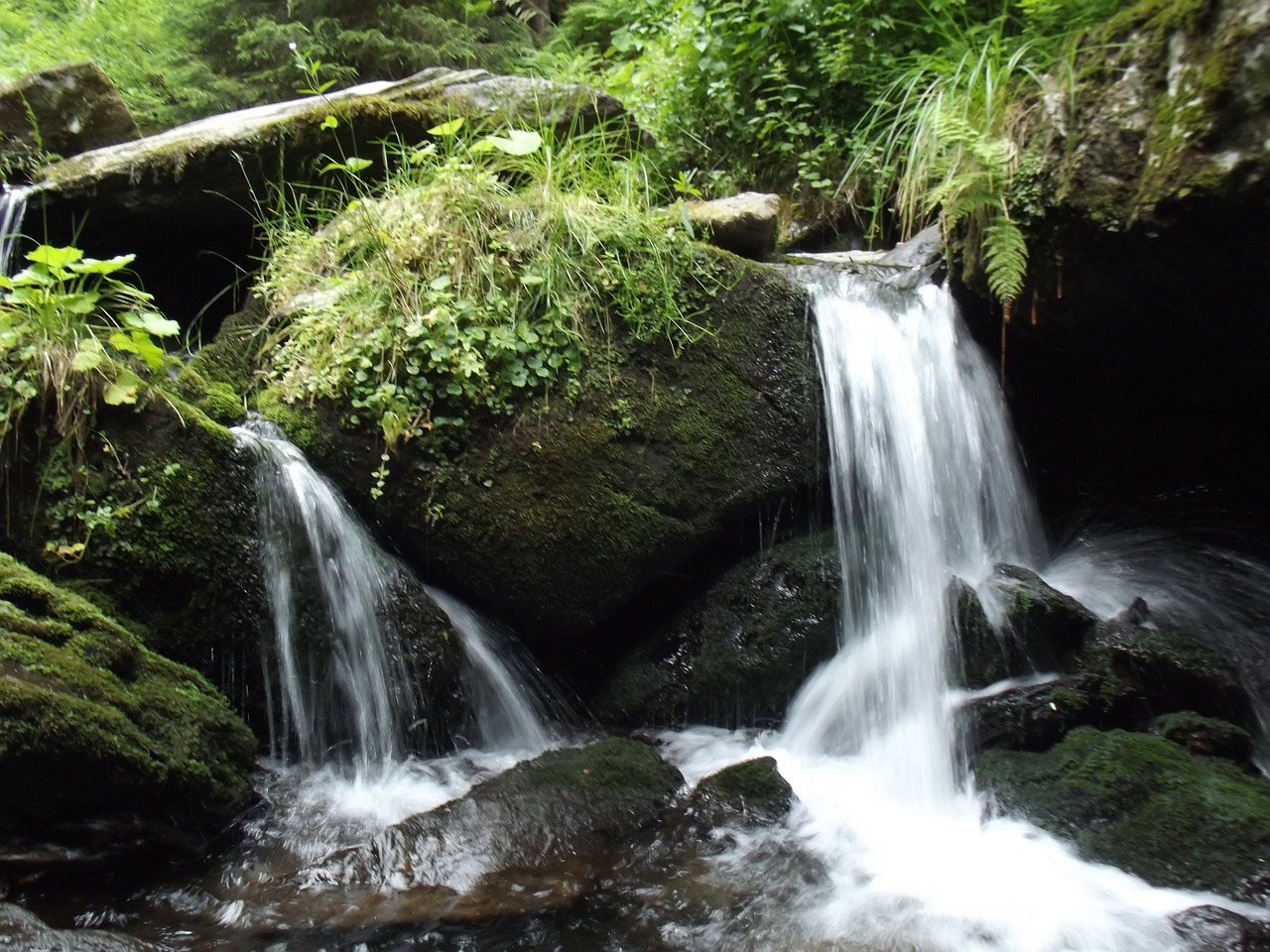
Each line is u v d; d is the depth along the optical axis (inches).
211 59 269.1
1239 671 133.7
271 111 175.6
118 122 183.5
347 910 95.7
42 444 120.6
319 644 126.0
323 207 165.6
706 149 233.0
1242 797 105.1
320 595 127.3
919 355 151.2
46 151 177.3
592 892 99.7
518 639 142.6
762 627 141.0
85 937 85.7
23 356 121.2
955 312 155.3
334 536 130.5
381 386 135.3
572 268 143.0
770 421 144.1
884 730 130.6
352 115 162.9
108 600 118.6
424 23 267.1
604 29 312.8
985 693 126.0
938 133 140.6
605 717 143.6
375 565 131.9
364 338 137.3
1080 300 134.6
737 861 105.4
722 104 230.2
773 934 92.7
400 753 129.3
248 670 124.6
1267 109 99.8
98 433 121.6
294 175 163.6
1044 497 161.9
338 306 141.7
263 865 104.4
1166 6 113.5
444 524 135.9
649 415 140.3
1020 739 119.6
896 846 109.3
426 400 135.9
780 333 145.7
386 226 148.0
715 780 116.3
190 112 263.4
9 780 94.3
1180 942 90.0
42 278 124.3
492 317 139.6
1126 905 96.6
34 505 119.5
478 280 142.0
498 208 147.8
